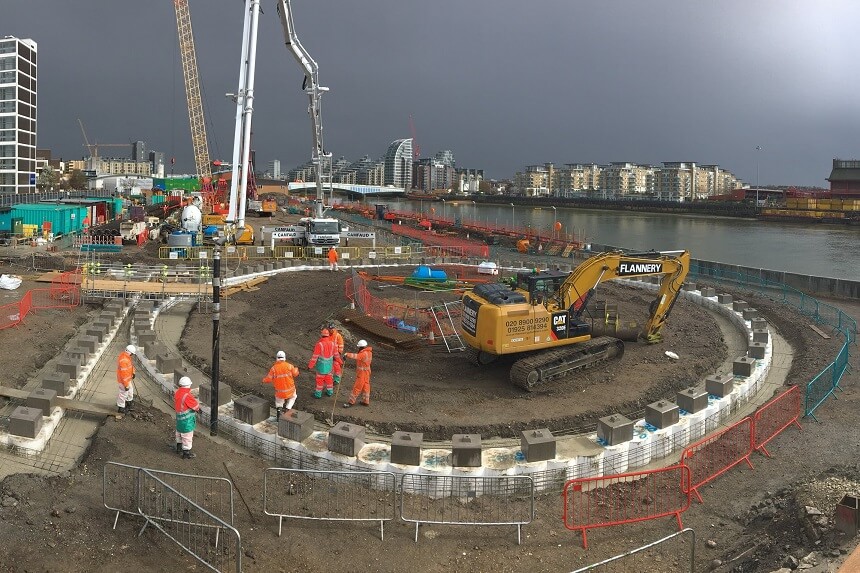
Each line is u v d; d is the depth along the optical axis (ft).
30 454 45.37
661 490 43.83
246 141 175.83
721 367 72.38
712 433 53.62
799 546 34.47
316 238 154.51
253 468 45.32
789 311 98.94
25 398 53.78
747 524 39.40
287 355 70.59
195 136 348.59
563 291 64.95
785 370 72.02
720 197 617.62
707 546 37.42
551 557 36.40
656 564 35.94
